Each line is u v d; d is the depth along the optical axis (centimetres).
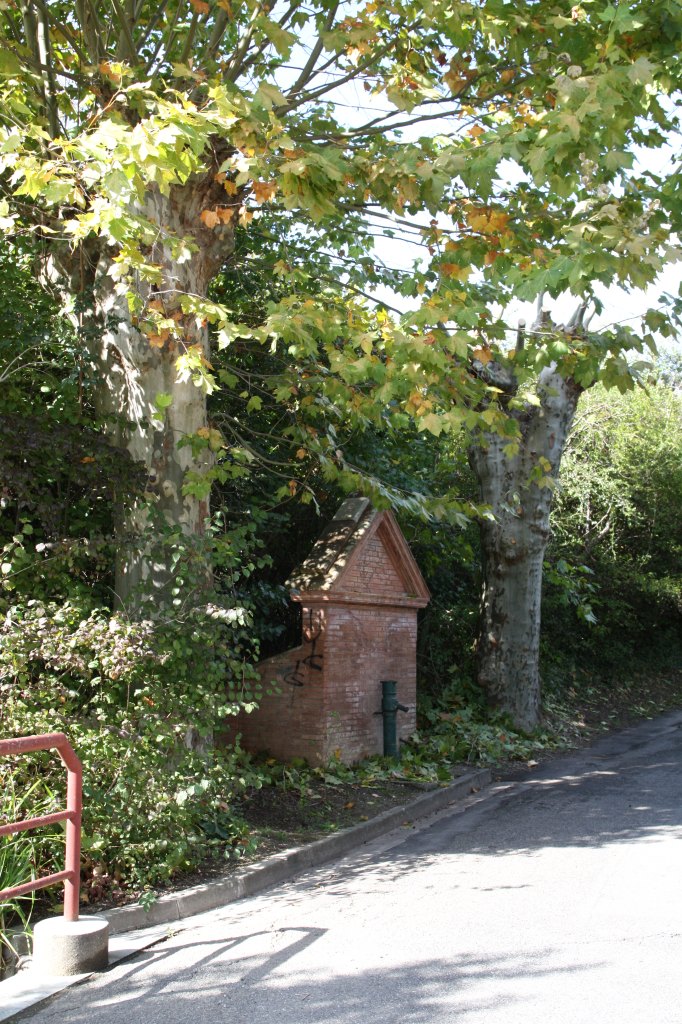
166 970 533
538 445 1669
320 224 1128
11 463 791
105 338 930
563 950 541
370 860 835
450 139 878
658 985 478
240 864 766
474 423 883
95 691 819
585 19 823
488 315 914
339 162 760
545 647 2125
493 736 1517
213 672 816
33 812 646
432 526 1673
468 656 1862
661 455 2459
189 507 927
